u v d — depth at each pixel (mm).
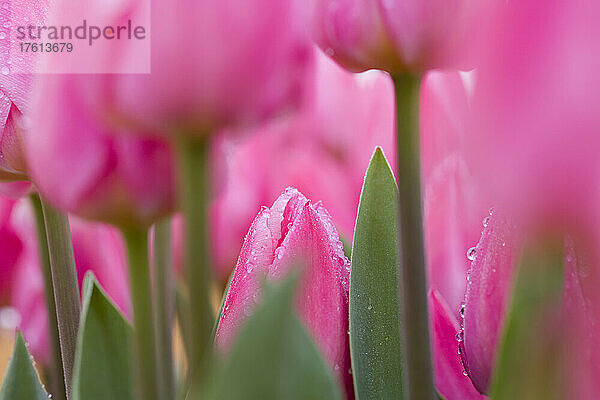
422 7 553
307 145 786
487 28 326
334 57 578
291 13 551
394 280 593
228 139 564
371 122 800
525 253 483
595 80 308
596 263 327
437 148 679
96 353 641
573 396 484
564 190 313
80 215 584
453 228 707
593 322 472
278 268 562
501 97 320
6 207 773
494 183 326
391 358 590
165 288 643
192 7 538
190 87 542
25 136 579
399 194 587
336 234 603
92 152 572
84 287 679
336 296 577
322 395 477
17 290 772
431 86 666
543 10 315
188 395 552
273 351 446
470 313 563
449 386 620
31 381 584
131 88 543
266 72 547
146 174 580
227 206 742
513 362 488
